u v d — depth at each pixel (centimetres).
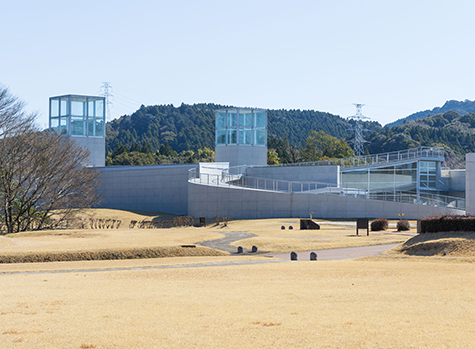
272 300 1315
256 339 927
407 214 5959
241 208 6172
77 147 6212
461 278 1739
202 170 6856
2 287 1631
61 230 4606
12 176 4959
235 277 1859
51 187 5397
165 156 18038
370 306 1217
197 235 3919
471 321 1052
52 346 902
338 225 5081
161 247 2969
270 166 7450
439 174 8062
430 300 1297
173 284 1683
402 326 1007
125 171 7581
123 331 995
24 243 3300
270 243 3388
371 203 5994
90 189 5738
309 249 3216
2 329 1020
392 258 2573
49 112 8212
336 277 1809
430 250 2702
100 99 8206
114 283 1728
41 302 1317
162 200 7356
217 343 905
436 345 875
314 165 7144
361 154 18288
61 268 2316
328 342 900
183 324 1045
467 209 5516
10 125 5069
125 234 4081
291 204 6109
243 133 7956
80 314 1153
